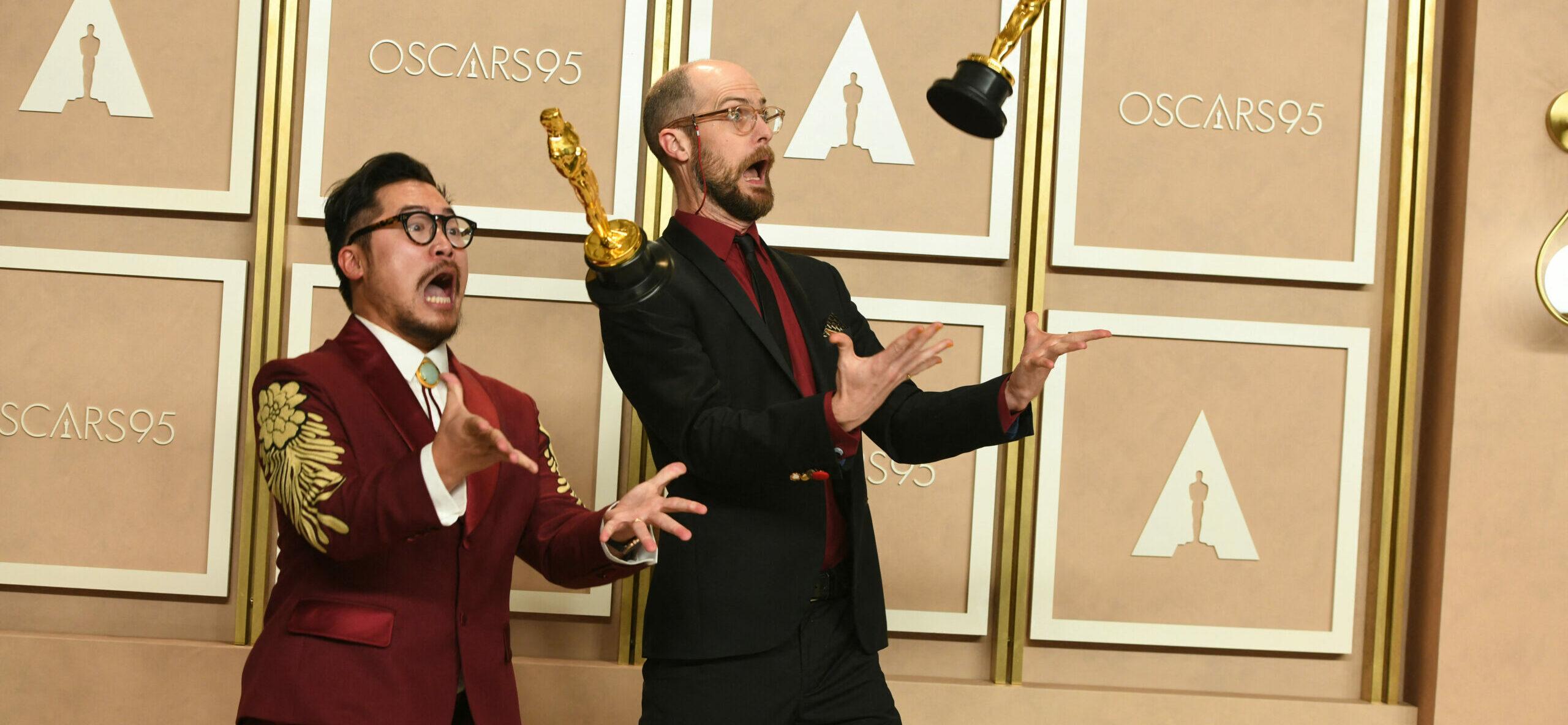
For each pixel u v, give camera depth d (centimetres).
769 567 185
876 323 270
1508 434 269
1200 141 274
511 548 177
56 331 260
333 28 262
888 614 266
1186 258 272
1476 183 271
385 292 174
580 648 264
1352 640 274
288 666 157
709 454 175
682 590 187
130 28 262
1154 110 274
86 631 261
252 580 259
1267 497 274
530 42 266
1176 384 273
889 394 164
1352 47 277
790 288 202
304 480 156
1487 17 271
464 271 182
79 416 260
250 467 259
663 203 265
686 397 179
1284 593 273
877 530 268
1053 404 269
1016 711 264
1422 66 275
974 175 271
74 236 263
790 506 187
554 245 265
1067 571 270
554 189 265
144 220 264
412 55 263
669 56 267
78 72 261
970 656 272
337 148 261
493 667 170
